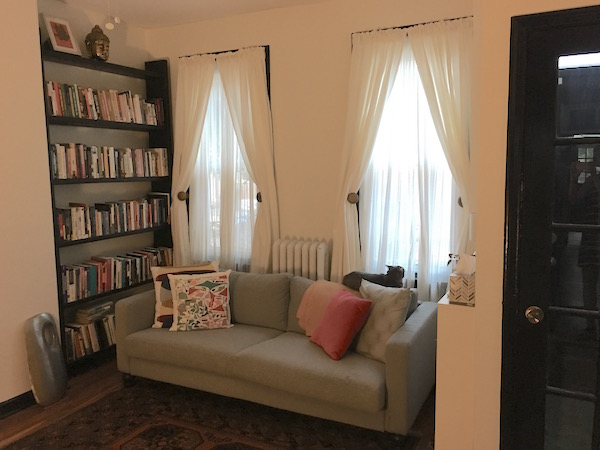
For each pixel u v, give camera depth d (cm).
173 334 339
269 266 417
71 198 394
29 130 324
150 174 436
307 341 326
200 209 446
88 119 373
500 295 207
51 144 354
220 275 363
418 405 284
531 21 190
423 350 289
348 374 273
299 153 403
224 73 417
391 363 265
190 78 430
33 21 324
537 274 200
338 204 377
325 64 385
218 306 355
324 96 388
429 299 362
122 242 443
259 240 418
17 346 321
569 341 200
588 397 199
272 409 322
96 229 386
